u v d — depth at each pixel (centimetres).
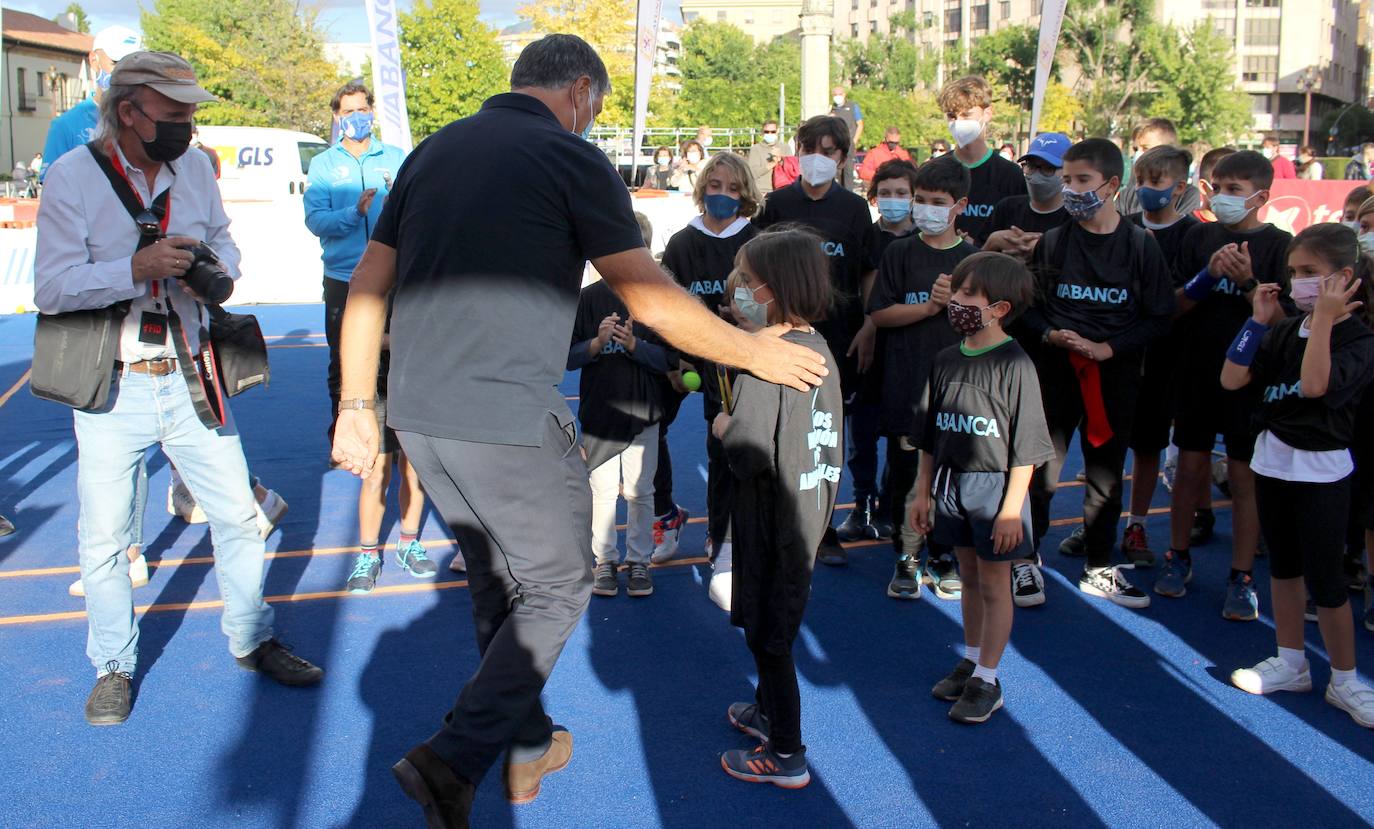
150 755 336
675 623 444
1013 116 6019
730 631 436
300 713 364
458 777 260
